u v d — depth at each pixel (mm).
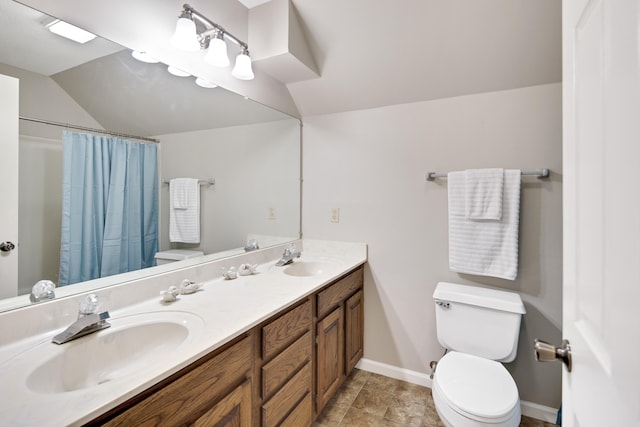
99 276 1210
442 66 1751
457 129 1877
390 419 1712
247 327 1054
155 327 1095
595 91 543
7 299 965
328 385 1671
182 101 1510
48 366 841
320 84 2088
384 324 2145
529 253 1713
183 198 1547
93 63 1155
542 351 716
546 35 1488
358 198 2188
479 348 1663
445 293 1750
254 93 1895
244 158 1888
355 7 1637
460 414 1207
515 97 1730
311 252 2350
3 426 588
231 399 1018
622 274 433
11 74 963
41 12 999
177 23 1298
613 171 466
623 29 431
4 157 962
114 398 673
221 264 1687
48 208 1067
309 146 2348
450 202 1834
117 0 1192
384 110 2082
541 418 1708
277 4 1700
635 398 390
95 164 1198
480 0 1455
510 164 1753
